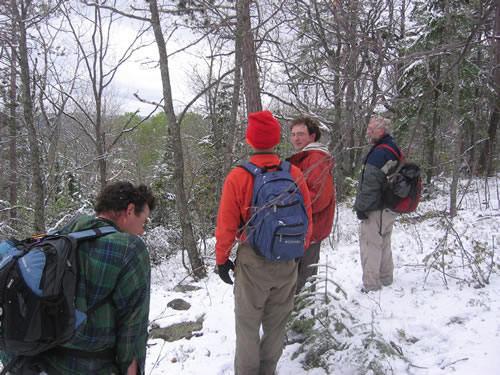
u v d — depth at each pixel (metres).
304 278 3.13
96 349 1.47
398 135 6.46
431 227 6.00
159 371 2.91
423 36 7.46
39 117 8.84
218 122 13.17
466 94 6.57
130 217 1.73
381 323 3.14
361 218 3.69
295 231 2.14
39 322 1.30
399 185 3.43
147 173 22.58
